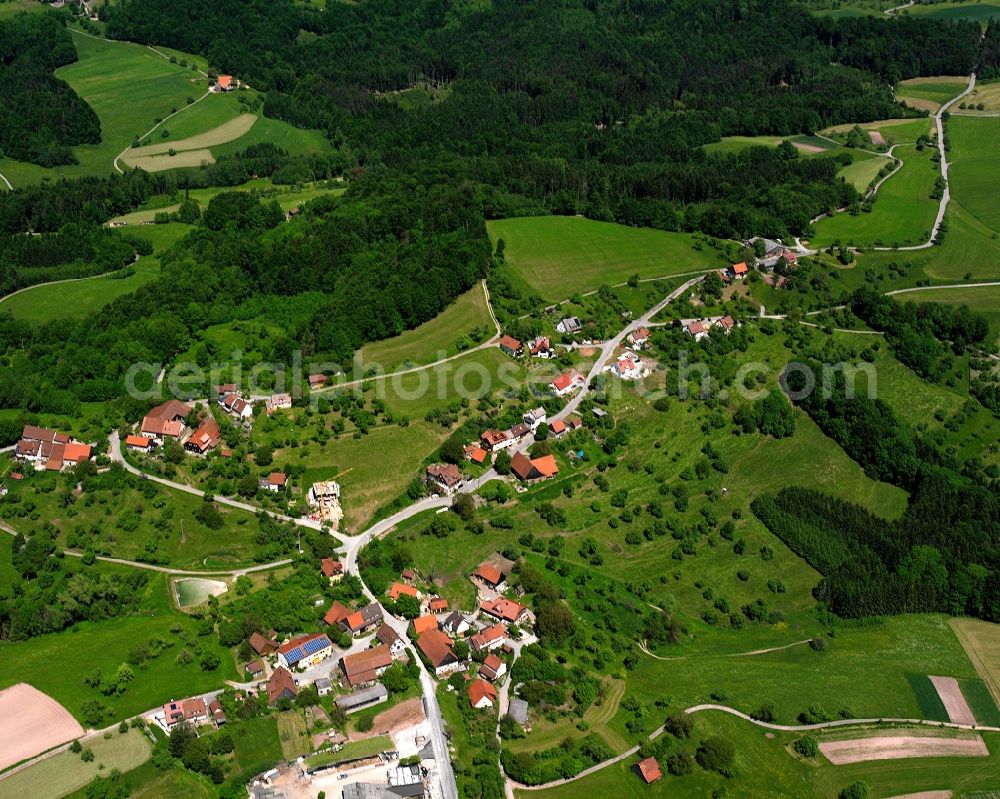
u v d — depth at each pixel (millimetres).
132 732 155500
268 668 170875
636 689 176000
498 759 159125
